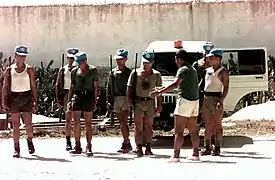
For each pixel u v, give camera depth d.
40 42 23.62
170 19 23.02
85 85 11.32
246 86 17.83
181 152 12.15
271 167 9.91
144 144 12.18
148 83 11.27
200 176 9.04
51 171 9.59
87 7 23.38
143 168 9.84
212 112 11.40
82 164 10.35
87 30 23.41
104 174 9.27
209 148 11.65
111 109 12.15
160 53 13.88
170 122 12.90
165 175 9.13
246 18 22.66
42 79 22.88
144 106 11.33
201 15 22.86
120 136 15.68
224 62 17.91
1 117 16.75
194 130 10.70
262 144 13.52
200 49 13.66
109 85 12.05
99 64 23.25
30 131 11.56
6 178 9.00
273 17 22.53
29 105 11.22
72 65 12.23
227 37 22.75
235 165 10.14
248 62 17.88
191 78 10.30
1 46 23.77
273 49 22.47
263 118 18.94
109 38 23.27
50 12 23.61
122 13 23.22
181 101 10.31
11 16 23.75
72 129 15.03
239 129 16.69
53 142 14.24
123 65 11.95
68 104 11.58
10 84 10.99
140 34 23.09
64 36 23.53
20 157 11.27
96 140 14.74
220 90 11.38
